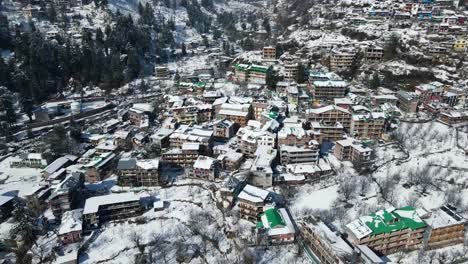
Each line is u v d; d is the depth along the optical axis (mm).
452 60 188375
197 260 89375
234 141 149500
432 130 142250
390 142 138875
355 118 142875
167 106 180125
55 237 98438
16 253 94625
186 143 135875
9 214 111125
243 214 102125
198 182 123062
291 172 122625
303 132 136500
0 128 159125
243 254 87500
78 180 113938
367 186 111438
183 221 104062
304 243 90688
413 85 182875
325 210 100875
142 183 122750
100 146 144500
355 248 81000
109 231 101125
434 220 86125
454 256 81812
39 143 155000
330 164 128000
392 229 83125
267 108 161375
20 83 184250
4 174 134750
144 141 148500
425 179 109812
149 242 96062
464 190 105750
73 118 177000
